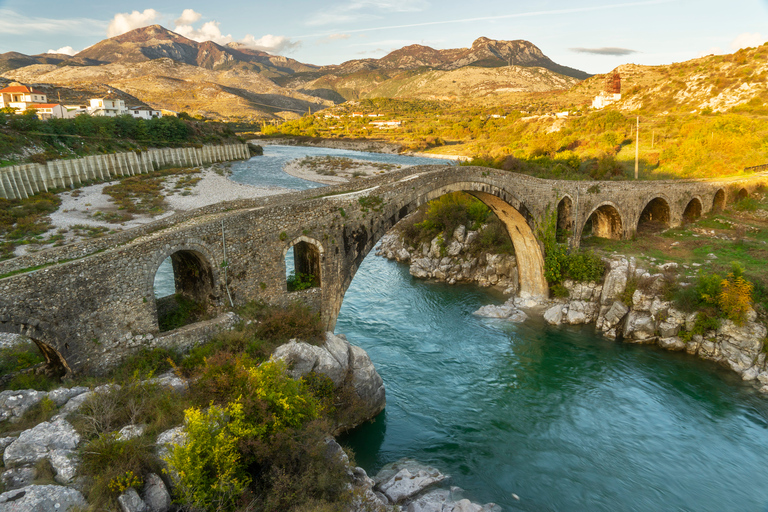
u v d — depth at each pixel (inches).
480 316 1675.7
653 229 2117.4
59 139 3253.0
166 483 560.4
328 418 890.7
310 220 1063.0
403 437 981.2
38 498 467.8
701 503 821.2
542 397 1156.5
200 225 890.7
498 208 1616.6
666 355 1384.1
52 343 706.2
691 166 2807.6
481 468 892.0
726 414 1090.1
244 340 859.4
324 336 979.3
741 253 1710.1
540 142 3914.9
